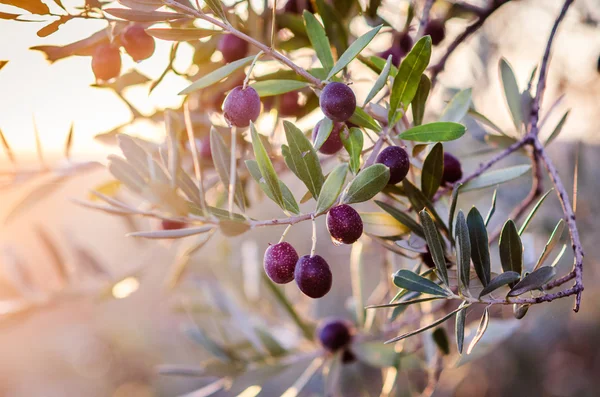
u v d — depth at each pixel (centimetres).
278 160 53
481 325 37
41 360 196
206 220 38
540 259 38
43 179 49
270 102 52
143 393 193
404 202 45
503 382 142
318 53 41
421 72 38
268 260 37
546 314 131
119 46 42
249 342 71
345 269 163
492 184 45
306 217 36
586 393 136
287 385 168
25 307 73
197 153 38
